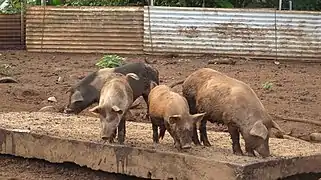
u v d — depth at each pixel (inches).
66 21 871.1
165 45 853.2
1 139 370.9
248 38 833.5
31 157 362.0
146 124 408.8
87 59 807.7
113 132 315.9
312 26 819.4
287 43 826.2
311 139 421.4
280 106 524.7
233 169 296.7
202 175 306.8
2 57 819.4
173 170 316.2
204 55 846.5
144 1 974.4
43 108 484.7
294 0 943.7
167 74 676.1
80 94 405.4
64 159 350.0
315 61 823.7
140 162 326.0
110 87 326.0
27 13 878.4
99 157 338.3
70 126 384.5
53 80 633.6
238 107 309.6
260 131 303.7
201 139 344.2
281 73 705.6
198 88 331.0
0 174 353.1
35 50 882.1
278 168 312.8
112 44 864.3
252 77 669.9
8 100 529.7
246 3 975.0
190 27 844.6
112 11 859.4
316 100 556.4
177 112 309.3
